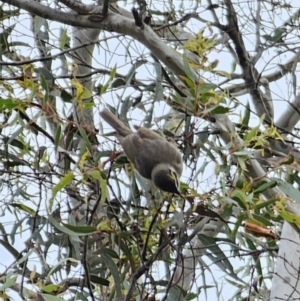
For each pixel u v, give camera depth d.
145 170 8.50
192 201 8.02
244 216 8.23
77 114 8.84
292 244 9.32
